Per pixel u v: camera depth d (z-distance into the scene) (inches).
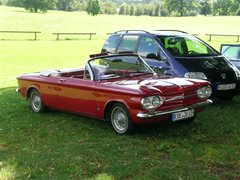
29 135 297.4
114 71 313.3
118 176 213.0
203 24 2554.1
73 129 309.9
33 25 2471.7
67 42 1478.8
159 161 233.0
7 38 1643.7
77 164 231.6
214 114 343.0
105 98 288.8
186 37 406.3
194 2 5226.4
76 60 902.4
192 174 211.6
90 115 309.0
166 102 271.3
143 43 398.6
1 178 215.8
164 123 314.7
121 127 287.9
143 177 209.6
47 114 361.7
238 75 379.2
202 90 291.9
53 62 860.6
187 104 284.4
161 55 376.2
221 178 208.2
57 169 225.6
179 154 243.9
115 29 2226.9
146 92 262.8
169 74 358.6
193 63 366.3
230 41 1475.1
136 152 248.7
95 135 291.1
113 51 423.5
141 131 294.0
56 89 334.6
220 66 377.1
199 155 242.8
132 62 325.7
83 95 308.0
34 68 755.4
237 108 367.6
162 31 416.8
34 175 218.5
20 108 390.0
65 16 3403.1
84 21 2851.9
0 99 441.7
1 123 335.6
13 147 269.6
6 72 697.0
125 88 274.1
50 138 287.7
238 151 248.1
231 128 298.5
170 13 5359.3
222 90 365.7
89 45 1337.4
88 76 309.9
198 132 290.2
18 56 979.3
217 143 264.5
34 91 366.9
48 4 4776.1
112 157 241.4
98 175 215.5
